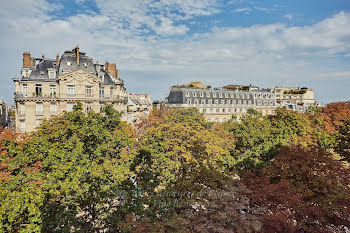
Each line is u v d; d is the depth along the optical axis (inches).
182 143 1061.8
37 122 1641.2
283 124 1579.7
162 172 800.9
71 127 925.8
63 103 1684.3
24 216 492.4
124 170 731.4
